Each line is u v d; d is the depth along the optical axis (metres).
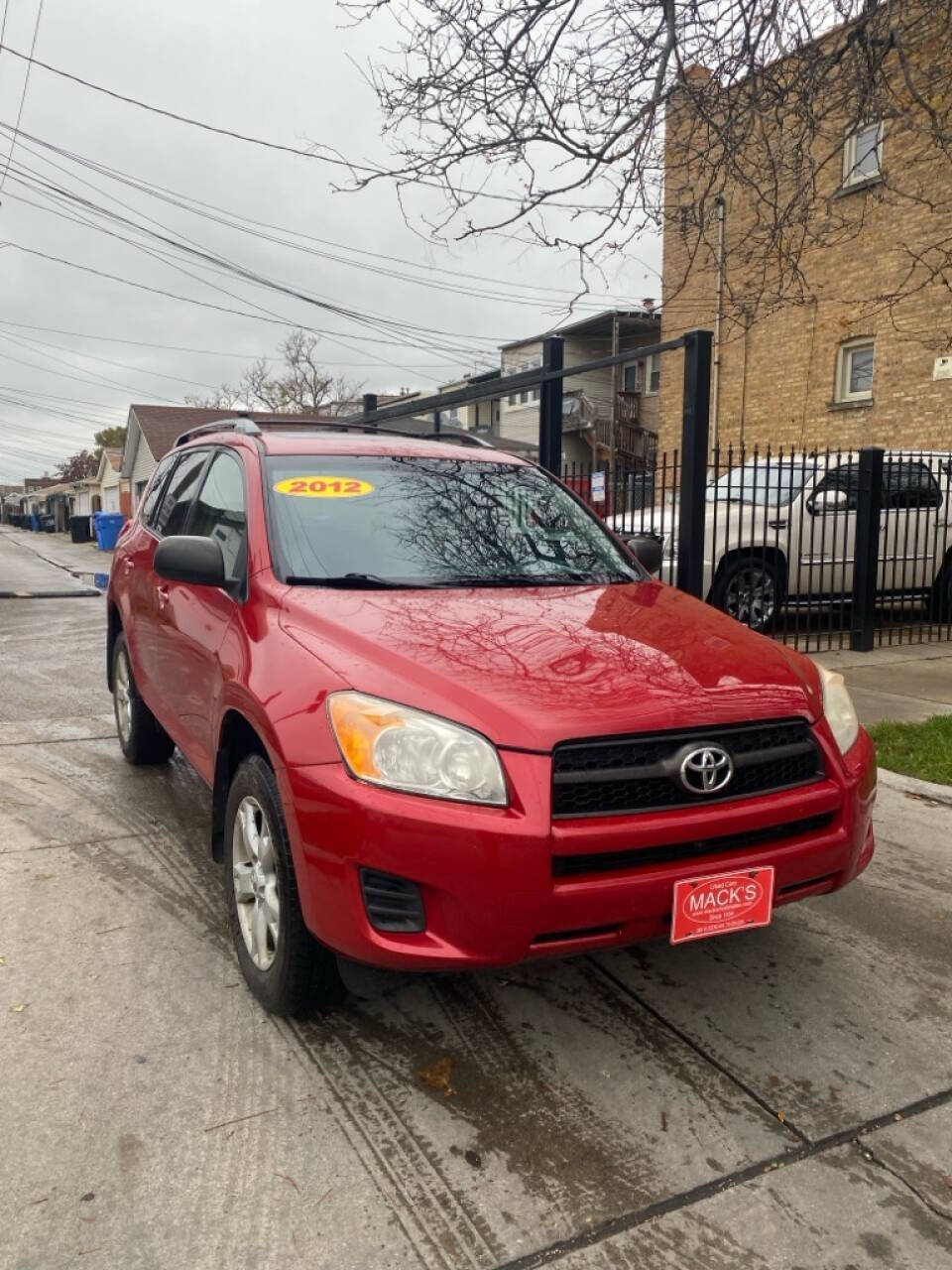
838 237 14.82
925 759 5.59
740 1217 2.17
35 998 3.01
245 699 2.93
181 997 3.04
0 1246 2.04
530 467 4.59
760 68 5.61
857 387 15.30
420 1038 2.86
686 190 6.77
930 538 10.09
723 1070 2.74
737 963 3.37
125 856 4.16
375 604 3.13
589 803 2.45
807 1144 2.43
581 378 32.28
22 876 3.93
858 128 6.09
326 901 2.52
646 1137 2.44
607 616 3.24
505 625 3.02
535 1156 2.36
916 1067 2.77
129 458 38.12
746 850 2.62
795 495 9.70
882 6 5.41
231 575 3.65
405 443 4.44
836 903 3.87
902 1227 2.15
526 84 5.64
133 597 4.96
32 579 19.41
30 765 5.51
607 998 3.12
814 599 9.83
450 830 2.37
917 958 3.42
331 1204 2.19
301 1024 2.91
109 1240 2.06
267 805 2.82
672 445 18.45
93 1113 2.47
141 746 5.27
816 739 2.82
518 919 2.38
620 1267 2.03
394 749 2.47
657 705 2.58
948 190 13.05
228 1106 2.52
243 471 3.92
